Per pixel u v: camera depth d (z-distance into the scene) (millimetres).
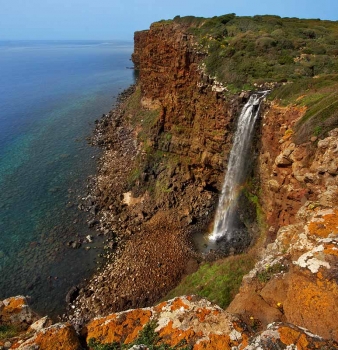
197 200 42094
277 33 52562
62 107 90875
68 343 8500
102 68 170625
